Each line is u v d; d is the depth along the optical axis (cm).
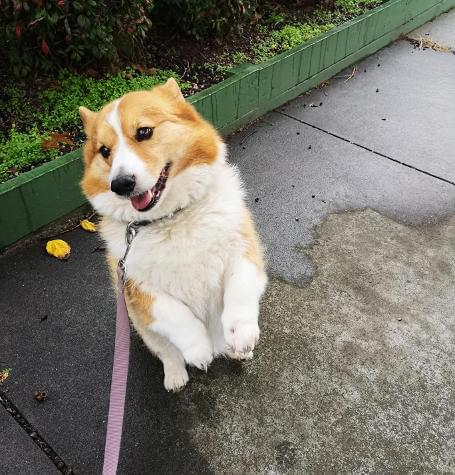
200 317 63
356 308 78
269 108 134
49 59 117
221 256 59
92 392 68
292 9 168
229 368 70
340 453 60
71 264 88
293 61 132
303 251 90
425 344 72
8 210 87
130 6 114
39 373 71
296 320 77
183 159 57
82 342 75
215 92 114
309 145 120
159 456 61
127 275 59
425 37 175
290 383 68
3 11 102
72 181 95
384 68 156
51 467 60
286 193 105
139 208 55
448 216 97
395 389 66
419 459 59
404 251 89
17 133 104
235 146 121
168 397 67
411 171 110
